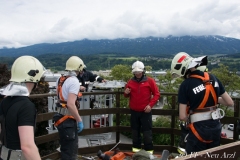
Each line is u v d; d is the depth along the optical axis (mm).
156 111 4703
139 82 4418
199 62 3016
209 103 3010
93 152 4840
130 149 4934
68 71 3375
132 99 4484
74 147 3422
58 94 3410
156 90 4418
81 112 4559
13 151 1925
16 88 1983
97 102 6195
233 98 4039
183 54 3266
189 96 3047
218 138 3033
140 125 4617
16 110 1907
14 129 1913
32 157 1803
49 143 10312
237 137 4055
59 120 3336
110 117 6715
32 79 2111
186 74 3182
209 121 2988
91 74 5922
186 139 3145
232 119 4070
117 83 5801
